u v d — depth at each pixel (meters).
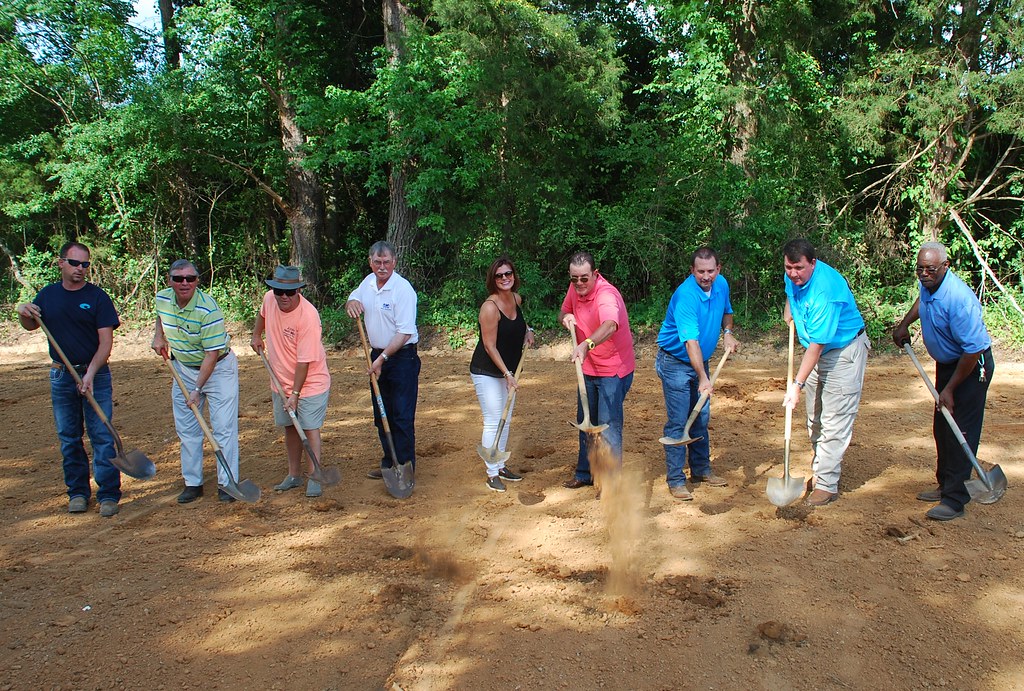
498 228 14.79
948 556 4.72
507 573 4.62
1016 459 6.53
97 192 17.91
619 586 4.43
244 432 8.06
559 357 13.21
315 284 16.81
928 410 8.34
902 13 14.99
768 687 3.54
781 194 13.90
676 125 15.37
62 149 17.20
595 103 14.40
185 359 5.76
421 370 11.81
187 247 18.23
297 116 15.27
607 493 5.66
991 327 12.38
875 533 5.06
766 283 13.59
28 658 3.84
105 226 17.53
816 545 4.90
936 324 5.20
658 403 8.98
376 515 5.60
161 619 4.16
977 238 15.11
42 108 18.03
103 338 5.59
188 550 5.04
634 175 15.64
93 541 5.23
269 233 19.05
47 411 9.36
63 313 5.54
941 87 13.22
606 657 3.76
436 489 6.12
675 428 5.73
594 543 5.02
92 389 5.66
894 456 6.65
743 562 4.70
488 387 5.88
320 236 17.25
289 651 3.86
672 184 14.26
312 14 16.03
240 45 16.06
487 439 5.93
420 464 6.79
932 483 5.97
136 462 5.71
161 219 18.00
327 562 4.81
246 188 18.45
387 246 5.82
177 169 17.34
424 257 15.52
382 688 3.57
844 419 5.40
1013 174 13.86
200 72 16.59
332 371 12.01
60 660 3.82
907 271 14.33
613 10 16.89
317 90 16.36
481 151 14.55
